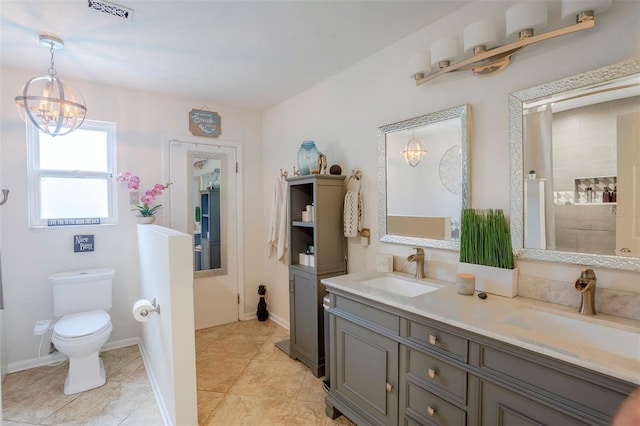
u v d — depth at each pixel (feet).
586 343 4.05
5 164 8.08
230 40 6.96
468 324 3.99
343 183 8.42
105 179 9.56
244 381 7.69
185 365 5.73
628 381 2.78
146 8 5.74
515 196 5.10
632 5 4.01
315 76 8.98
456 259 6.09
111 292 8.90
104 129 9.57
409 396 4.82
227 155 11.63
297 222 8.86
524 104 4.99
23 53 7.39
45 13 5.84
